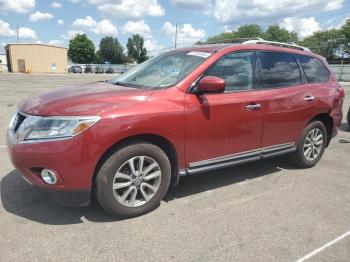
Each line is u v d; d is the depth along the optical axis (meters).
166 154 3.93
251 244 3.27
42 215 3.66
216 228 3.53
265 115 4.53
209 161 4.12
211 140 4.06
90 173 3.31
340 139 7.85
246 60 4.46
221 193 4.42
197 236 3.37
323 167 5.64
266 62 4.70
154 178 3.77
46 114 3.31
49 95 3.83
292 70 5.04
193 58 4.21
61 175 3.24
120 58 109.88
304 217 3.83
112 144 3.35
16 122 3.60
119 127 3.34
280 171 5.35
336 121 5.72
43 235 3.29
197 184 4.69
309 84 5.22
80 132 3.21
